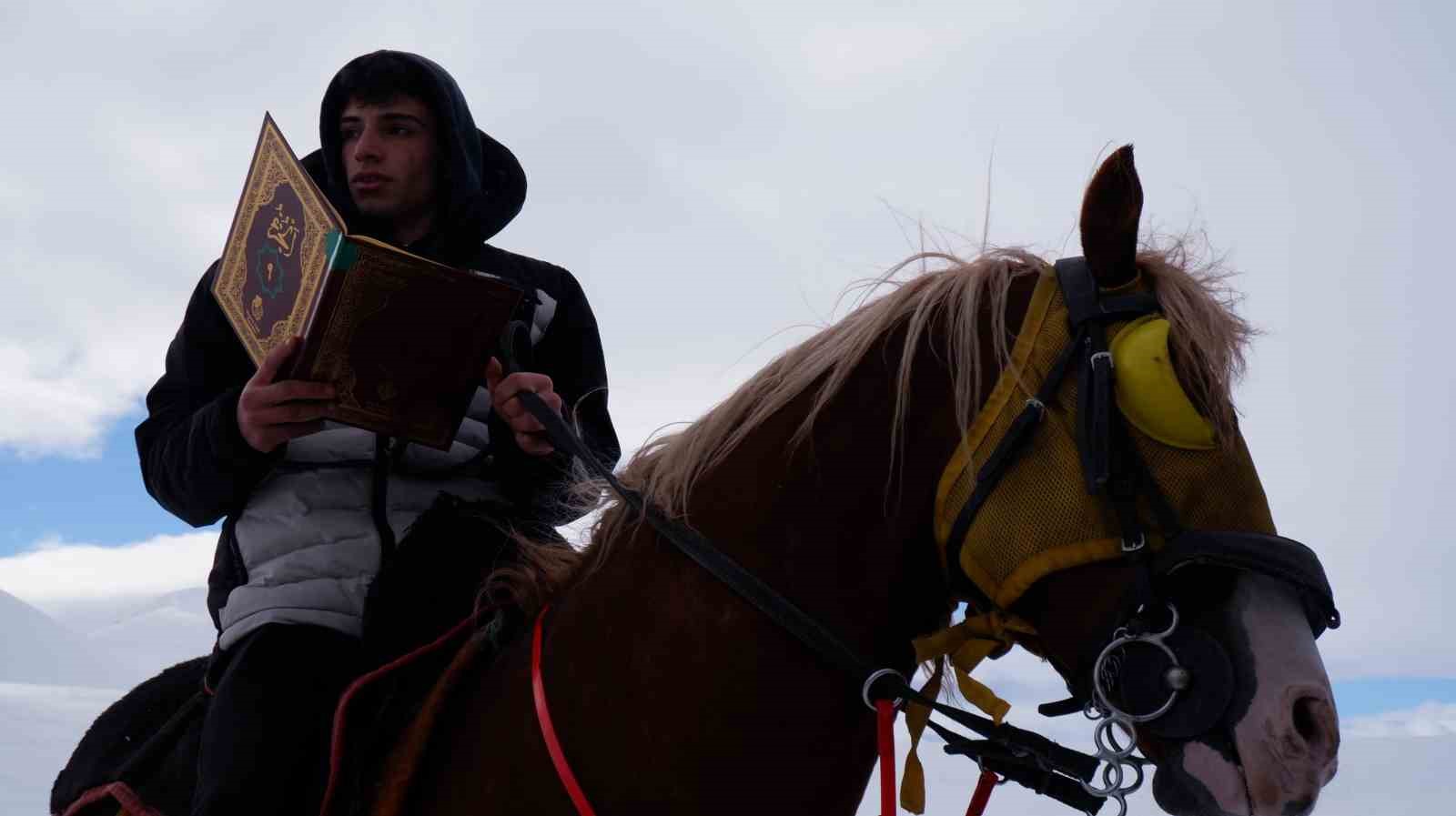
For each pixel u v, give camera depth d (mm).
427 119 1555
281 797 1158
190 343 1469
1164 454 949
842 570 1049
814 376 1108
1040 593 981
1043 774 1051
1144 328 969
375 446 1375
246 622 1280
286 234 1210
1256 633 904
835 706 1030
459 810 1084
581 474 1375
